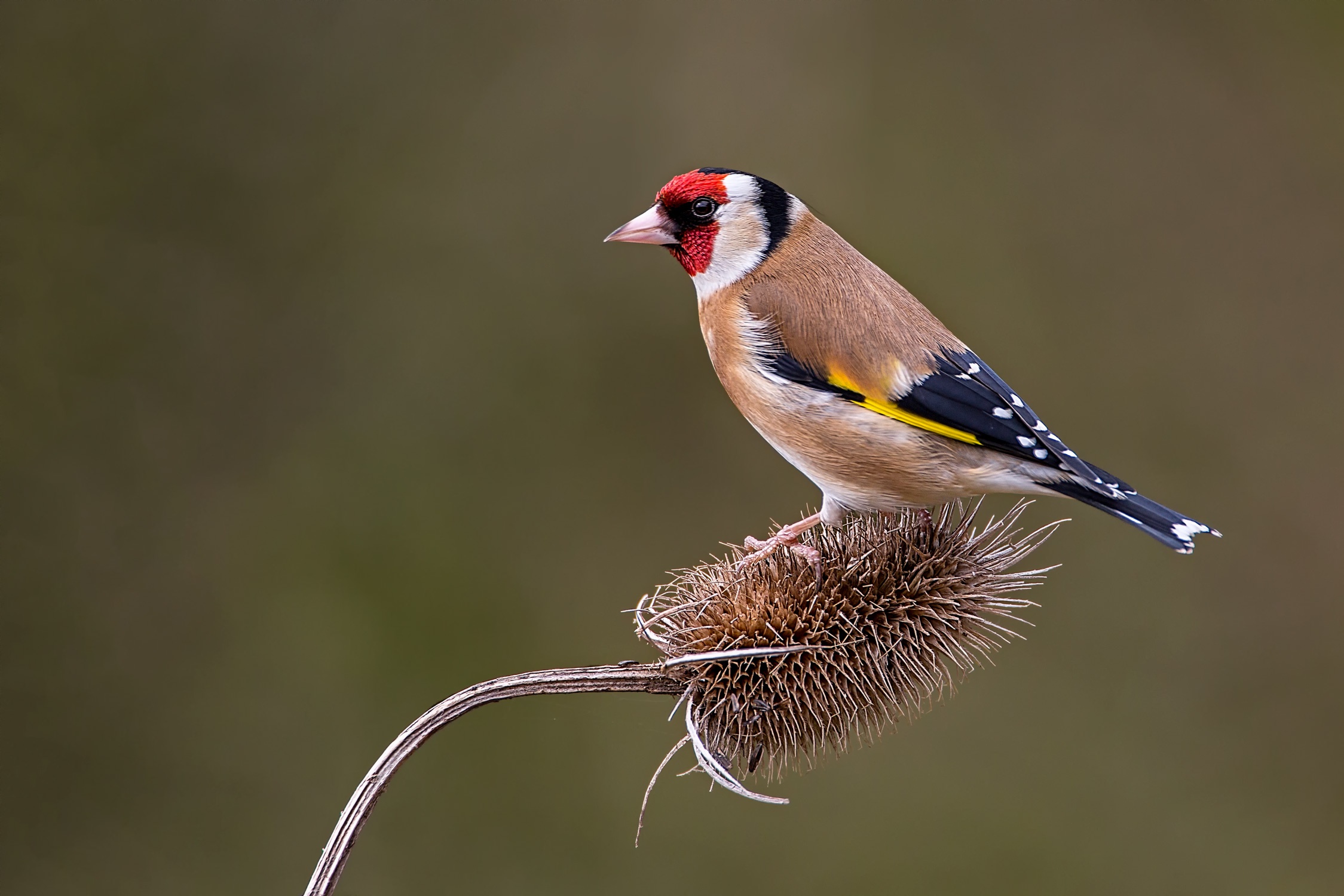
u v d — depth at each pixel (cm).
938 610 669
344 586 1189
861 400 705
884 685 663
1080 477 676
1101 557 1211
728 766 659
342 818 558
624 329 1261
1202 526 656
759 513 1217
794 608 668
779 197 764
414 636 1182
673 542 1221
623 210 1287
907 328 718
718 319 756
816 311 723
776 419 733
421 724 580
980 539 698
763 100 1299
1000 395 698
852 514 738
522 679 605
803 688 656
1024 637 681
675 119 1298
